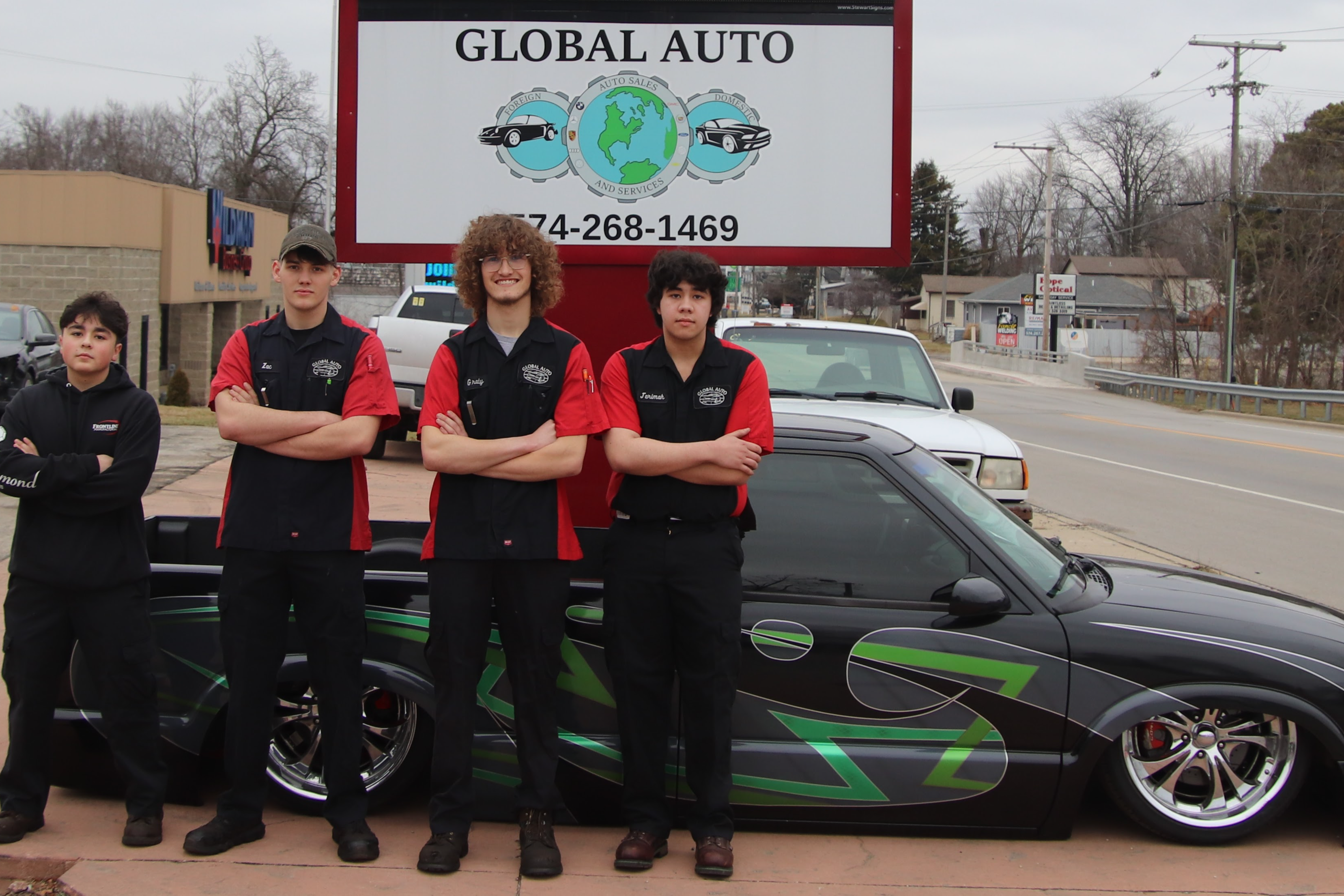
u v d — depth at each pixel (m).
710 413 3.76
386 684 4.06
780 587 4.05
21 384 16.08
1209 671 3.94
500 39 5.07
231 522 3.75
